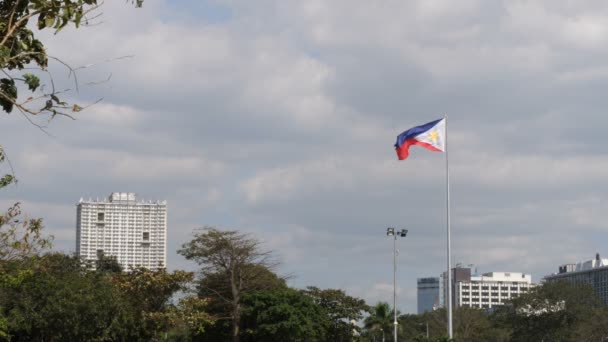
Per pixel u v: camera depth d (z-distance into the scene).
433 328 162.25
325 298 97.81
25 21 15.44
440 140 63.72
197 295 89.25
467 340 155.12
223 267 91.00
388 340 133.38
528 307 149.25
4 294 70.25
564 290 147.62
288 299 89.12
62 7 15.42
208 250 89.75
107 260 129.62
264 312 86.19
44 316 71.69
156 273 82.94
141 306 81.38
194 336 91.31
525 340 149.50
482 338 155.50
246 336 89.69
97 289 76.50
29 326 70.88
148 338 81.81
